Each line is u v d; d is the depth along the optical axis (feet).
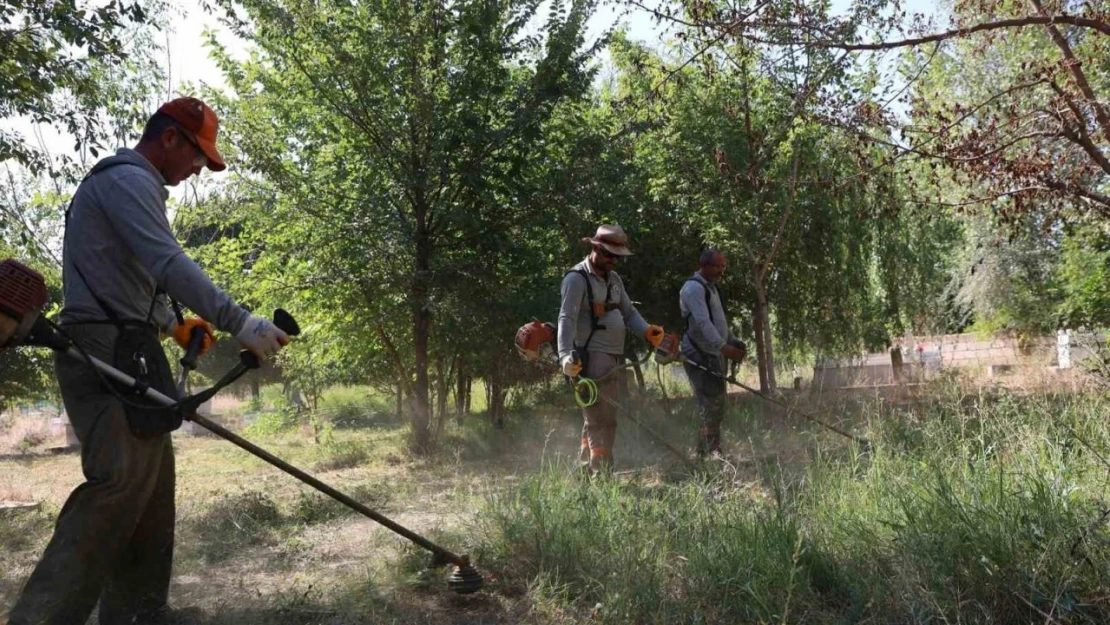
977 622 11.71
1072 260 50.55
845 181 27.89
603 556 15.06
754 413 32.42
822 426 26.03
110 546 11.91
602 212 42.29
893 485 15.96
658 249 48.19
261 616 13.65
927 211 31.89
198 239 46.50
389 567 15.71
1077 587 12.01
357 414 58.18
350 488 26.35
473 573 14.58
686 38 25.12
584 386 22.48
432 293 38.50
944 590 12.34
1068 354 39.06
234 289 41.19
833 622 12.42
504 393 43.21
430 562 15.17
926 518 14.06
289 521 21.57
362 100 37.58
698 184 41.42
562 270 43.39
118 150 12.56
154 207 12.13
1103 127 23.95
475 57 37.99
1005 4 25.82
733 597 13.33
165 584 13.74
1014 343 60.03
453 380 45.85
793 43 24.44
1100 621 11.61
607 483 18.93
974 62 35.14
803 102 26.53
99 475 11.87
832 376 42.34
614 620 13.12
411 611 13.92
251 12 37.35
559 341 22.31
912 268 48.29
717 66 39.11
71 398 12.07
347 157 39.78
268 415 47.14
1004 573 12.22
